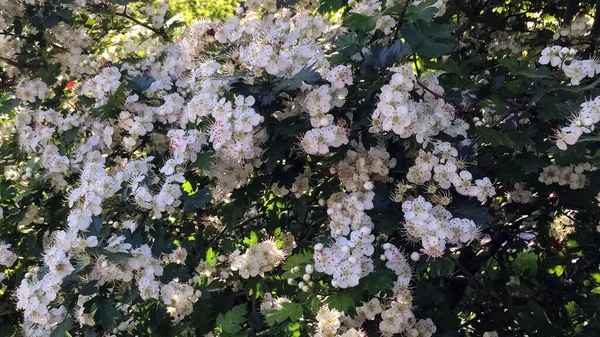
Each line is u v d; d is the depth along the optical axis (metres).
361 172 2.19
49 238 2.68
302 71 2.01
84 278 1.99
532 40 3.38
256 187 2.59
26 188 2.70
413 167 1.99
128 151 2.71
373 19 2.01
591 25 3.58
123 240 1.98
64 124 2.73
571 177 2.80
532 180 3.01
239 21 2.40
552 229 3.64
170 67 2.83
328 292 1.85
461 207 1.95
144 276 2.02
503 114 2.29
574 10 3.55
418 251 1.96
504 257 3.69
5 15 3.19
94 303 1.98
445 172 1.96
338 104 2.10
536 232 3.73
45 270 1.98
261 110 2.16
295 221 2.97
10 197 2.78
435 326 2.30
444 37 1.95
